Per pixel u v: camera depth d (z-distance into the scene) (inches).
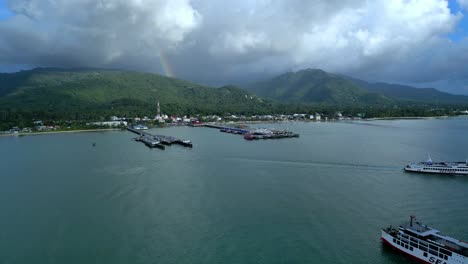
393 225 3703.3
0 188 5492.1
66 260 3144.7
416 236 3088.1
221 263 3019.2
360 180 5610.2
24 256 3230.8
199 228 3730.3
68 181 5856.3
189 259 3100.4
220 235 3548.2
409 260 3061.0
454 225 3683.6
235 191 5049.2
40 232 3735.2
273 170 6446.9
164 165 7150.6
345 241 3380.9
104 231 3713.1
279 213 4109.3
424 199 4584.2
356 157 7628.0
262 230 3644.2
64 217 4143.7
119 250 3294.8
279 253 3166.8
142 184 5541.3
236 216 4040.4
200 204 4488.2
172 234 3599.9
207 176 6038.4
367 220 3863.2
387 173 6092.5
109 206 4493.1
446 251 2797.7
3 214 4291.3
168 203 4552.2
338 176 5895.7
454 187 5152.6
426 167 6063.0
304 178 5777.6
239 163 7209.6
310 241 3383.4
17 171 6796.3
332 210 4185.5
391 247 3225.9
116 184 5570.9
